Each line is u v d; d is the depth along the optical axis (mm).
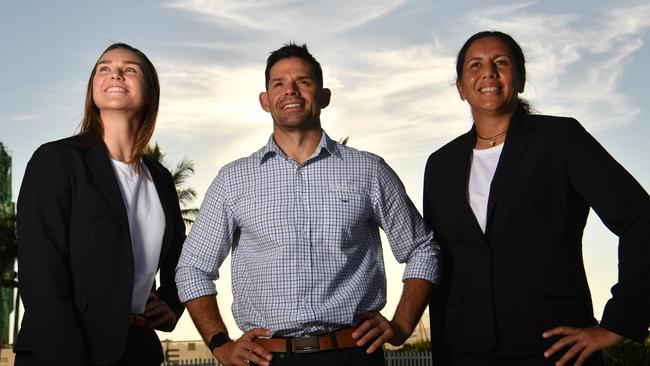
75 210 3822
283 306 3680
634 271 3584
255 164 3928
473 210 3984
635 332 3564
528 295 3768
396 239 4023
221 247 3961
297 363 3629
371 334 3648
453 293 3986
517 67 4156
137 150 4191
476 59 4094
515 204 3834
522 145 3910
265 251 3801
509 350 3775
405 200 4047
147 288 4094
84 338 3645
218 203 3949
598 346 3568
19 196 3812
